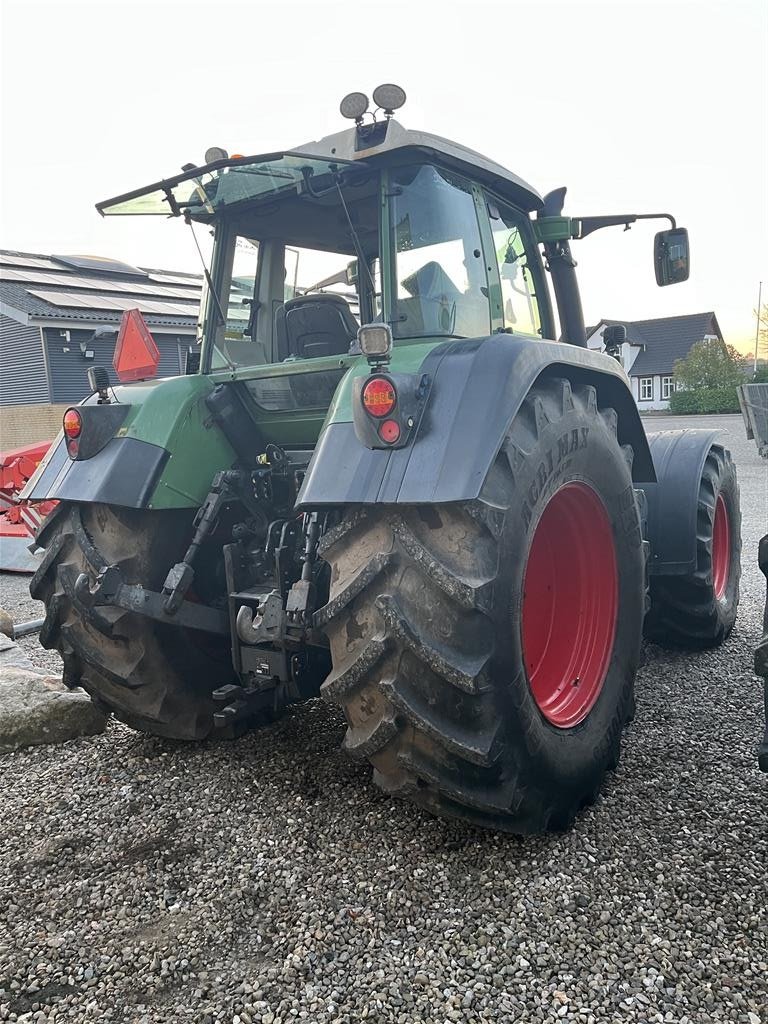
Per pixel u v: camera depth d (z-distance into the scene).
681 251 3.94
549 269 4.07
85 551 2.92
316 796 2.83
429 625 2.09
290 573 2.79
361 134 2.72
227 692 2.84
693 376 36.09
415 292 2.79
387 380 2.10
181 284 24.95
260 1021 1.81
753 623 5.18
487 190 3.20
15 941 2.14
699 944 1.99
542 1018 1.77
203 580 3.23
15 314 19.39
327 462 2.25
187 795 2.90
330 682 2.20
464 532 2.13
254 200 3.16
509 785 2.24
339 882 2.32
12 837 2.68
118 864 2.49
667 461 4.26
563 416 2.54
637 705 3.66
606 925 2.07
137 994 1.93
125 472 2.90
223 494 2.98
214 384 3.18
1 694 3.53
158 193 3.03
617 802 2.72
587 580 2.95
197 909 2.24
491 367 2.23
